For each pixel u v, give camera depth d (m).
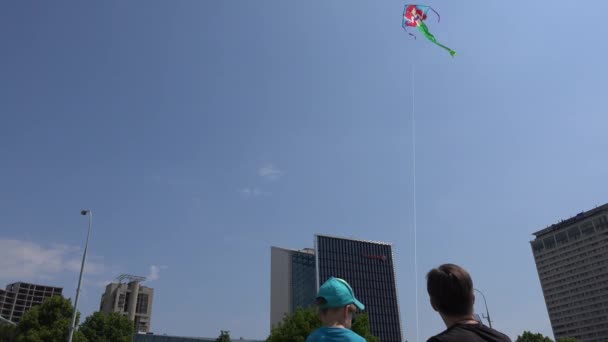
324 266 158.75
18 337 52.47
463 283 3.74
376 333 154.25
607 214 182.12
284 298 168.88
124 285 169.00
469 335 3.38
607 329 174.00
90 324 67.94
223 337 79.44
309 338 4.11
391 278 167.75
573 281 190.62
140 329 164.50
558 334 192.62
